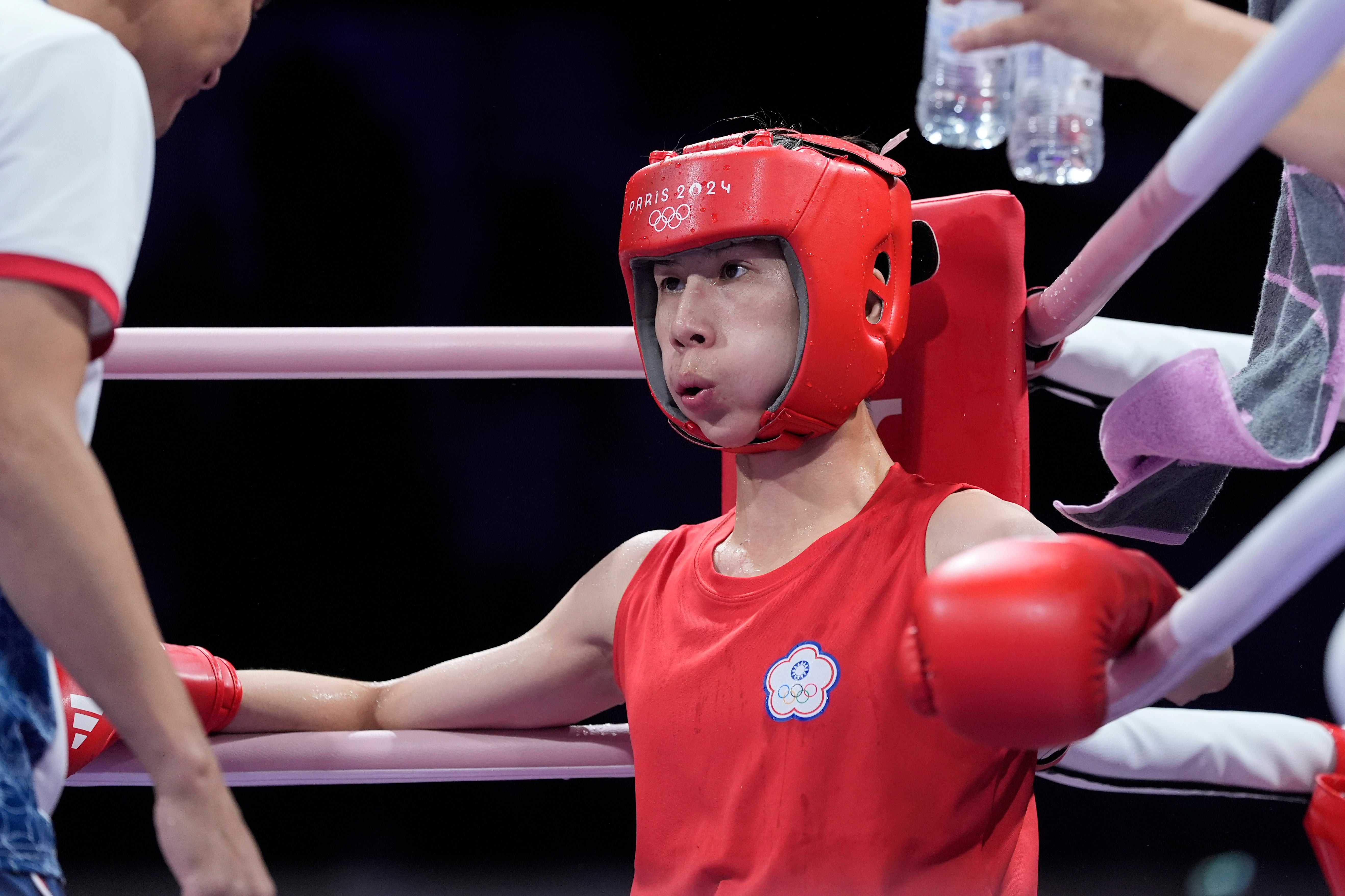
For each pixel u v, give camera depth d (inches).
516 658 157.4
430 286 412.5
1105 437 143.2
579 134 404.2
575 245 410.6
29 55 94.6
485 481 408.5
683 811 133.3
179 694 92.6
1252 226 373.4
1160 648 84.9
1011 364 152.7
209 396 404.5
